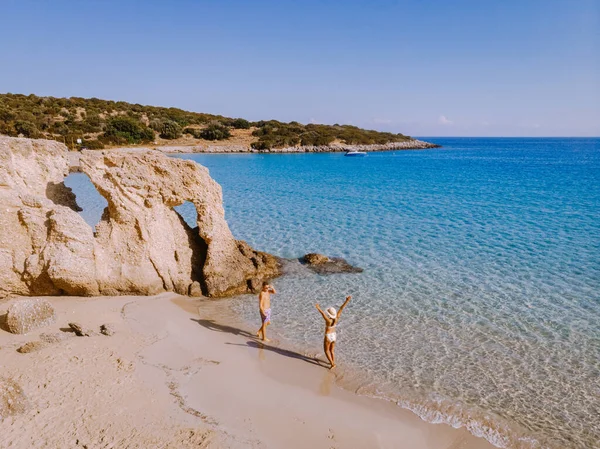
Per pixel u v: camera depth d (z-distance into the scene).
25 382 9.30
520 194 40.06
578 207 32.88
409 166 74.94
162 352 11.26
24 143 15.24
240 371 10.71
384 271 18.52
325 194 39.66
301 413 9.12
